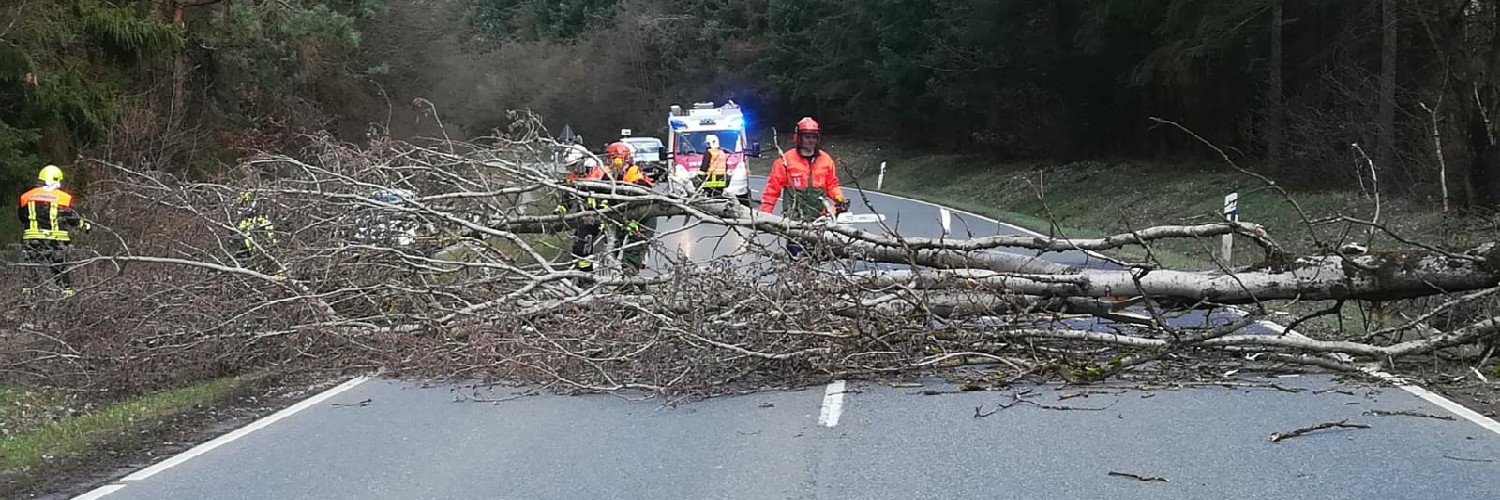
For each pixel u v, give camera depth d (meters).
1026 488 6.39
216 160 24.77
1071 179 39.75
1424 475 6.44
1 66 17.86
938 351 9.59
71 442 8.23
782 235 10.73
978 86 44.69
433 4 42.81
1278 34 28.36
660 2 74.38
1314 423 7.71
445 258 12.22
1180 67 31.69
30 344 10.96
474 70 59.88
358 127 36.50
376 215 11.59
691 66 72.81
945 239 11.02
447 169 12.92
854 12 56.25
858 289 9.69
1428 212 20.97
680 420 8.42
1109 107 42.09
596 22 76.81
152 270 11.70
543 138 12.61
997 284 9.68
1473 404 8.18
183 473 7.30
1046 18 40.50
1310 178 27.62
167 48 21.50
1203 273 9.83
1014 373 9.36
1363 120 25.48
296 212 11.66
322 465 7.37
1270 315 10.79
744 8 73.19
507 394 9.61
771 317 9.45
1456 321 9.88
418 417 8.77
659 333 9.49
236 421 8.89
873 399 8.86
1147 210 30.98
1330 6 28.06
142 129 21.81
